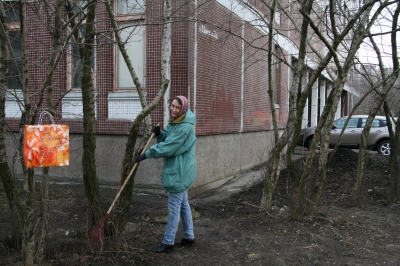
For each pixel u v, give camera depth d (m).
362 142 6.57
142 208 6.41
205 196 7.70
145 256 4.15
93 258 3.96
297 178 5.72
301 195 5.54
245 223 5.45
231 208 6.49
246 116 10.69
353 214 6.03
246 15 10.30
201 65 7.91
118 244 4.17
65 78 7.17
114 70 7.79
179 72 7.38
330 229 5.21
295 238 4.87
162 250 4.30
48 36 7.06
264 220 5.49
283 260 4.23
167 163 4.31
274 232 5.07
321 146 5.93
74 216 5.61
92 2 3.72
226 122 9.32
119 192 4.21
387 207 6.56
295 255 4.36
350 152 11.29
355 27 6.65
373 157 11.19
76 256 3.92
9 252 4.14
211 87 8.43
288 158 5.81
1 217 5.56
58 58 3.57
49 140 3.29
